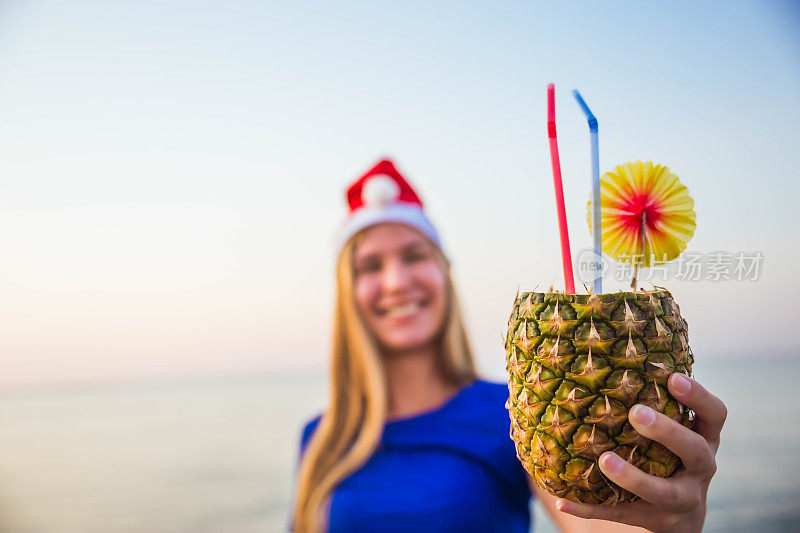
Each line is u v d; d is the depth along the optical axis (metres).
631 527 1.18
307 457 2.21
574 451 0.77
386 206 2.22
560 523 1.55
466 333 2.32
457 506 1.81
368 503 1.89
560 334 0.77
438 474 1.89
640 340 0.76
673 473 0.81
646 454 0.76
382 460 2.02
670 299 0.83
